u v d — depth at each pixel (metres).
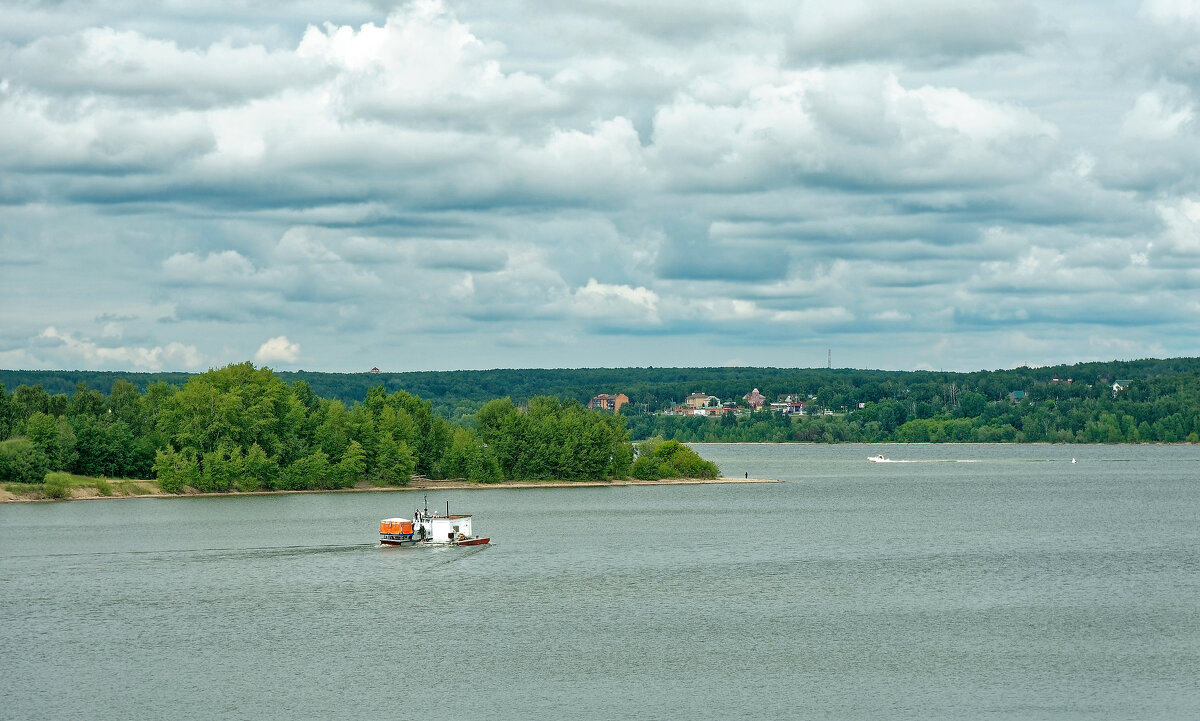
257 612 131.00
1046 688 98.50
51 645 115.44
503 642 115.88
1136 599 137.50
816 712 92.69
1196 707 93.19
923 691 97.94
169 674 104.50
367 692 98.75
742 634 118.94
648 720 91.06
